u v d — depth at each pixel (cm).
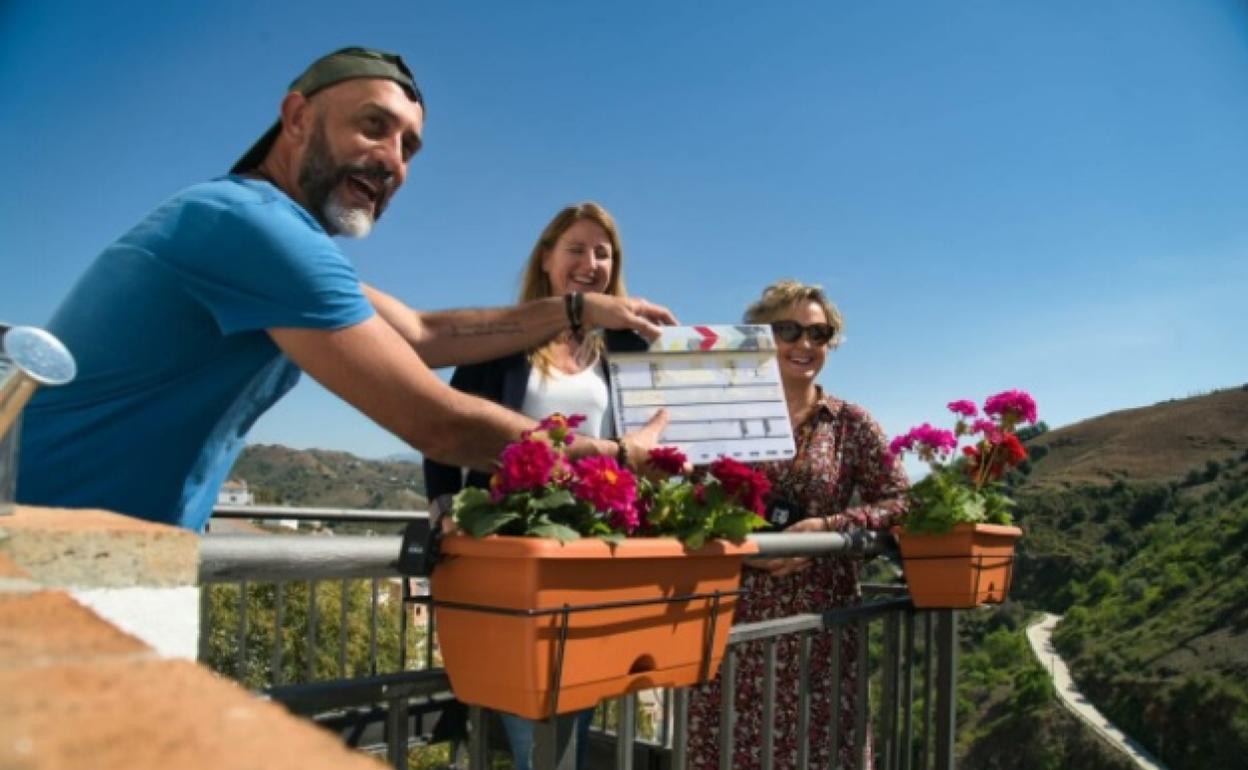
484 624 142
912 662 312
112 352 156
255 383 171
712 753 301
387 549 143
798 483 320
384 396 155
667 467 182
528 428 170
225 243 150
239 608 297
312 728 56
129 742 47
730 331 228
